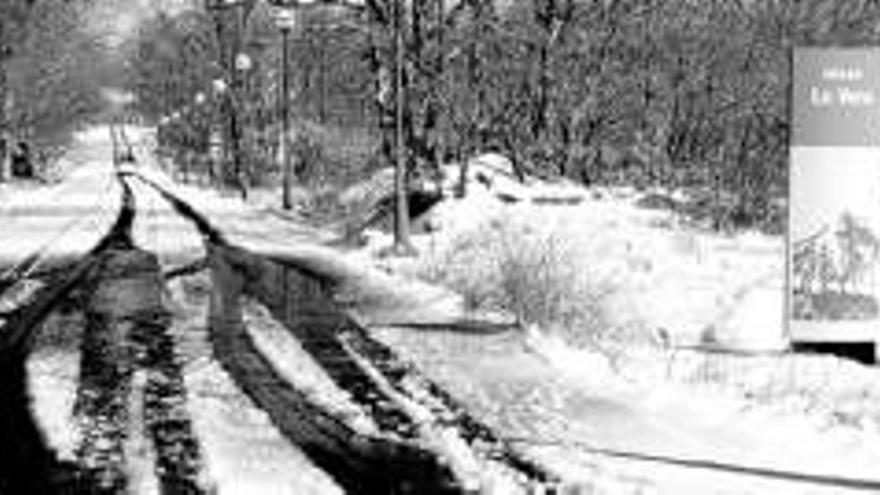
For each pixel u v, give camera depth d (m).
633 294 18.44
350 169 46.16
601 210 30.08
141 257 24.67
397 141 24.95
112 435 9.85
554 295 15.63
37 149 76.19
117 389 11.57
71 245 27.48
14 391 11.52
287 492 8.30
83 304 17.50
